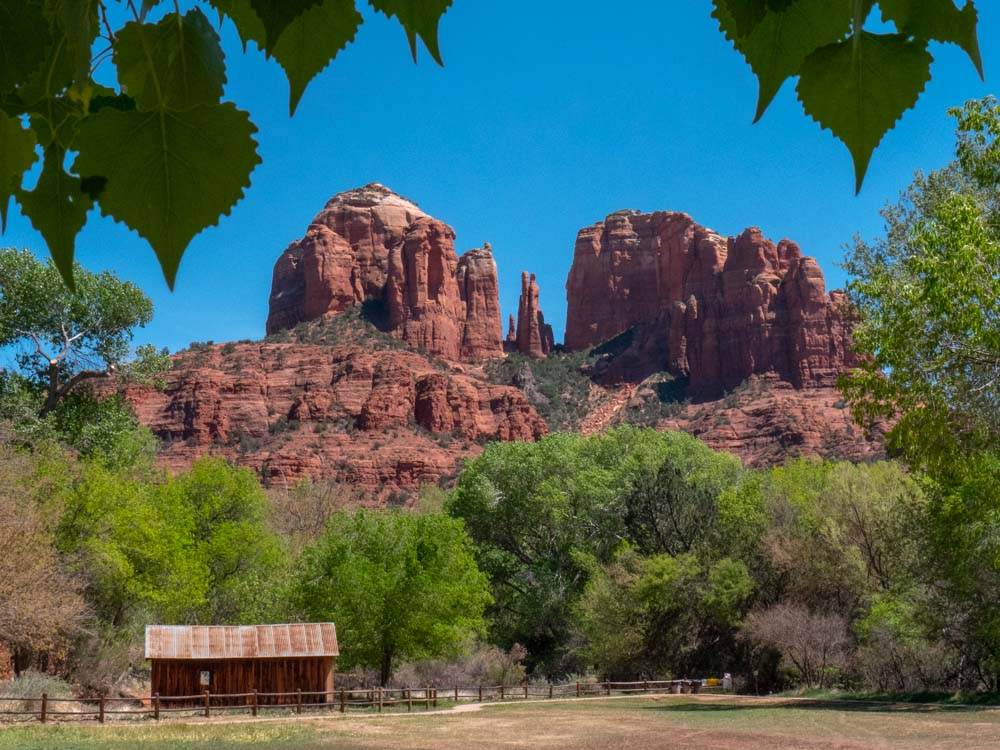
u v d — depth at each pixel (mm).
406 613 39844
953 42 910
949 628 31094
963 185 29656
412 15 956
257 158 949
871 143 952
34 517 29750
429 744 23422
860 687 37688
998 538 24953
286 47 965
